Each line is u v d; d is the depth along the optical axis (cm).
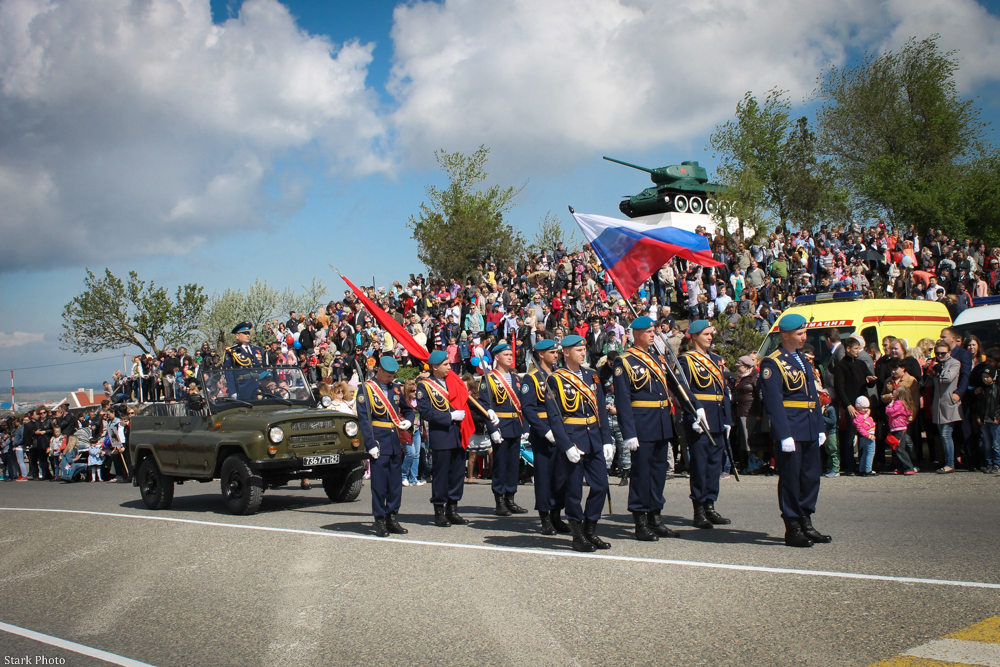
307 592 619
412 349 1055
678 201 3347
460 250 4069
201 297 5044
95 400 4312
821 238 2506
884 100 4353
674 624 491
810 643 446
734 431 1255
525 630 496
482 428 1362
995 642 433
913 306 1482
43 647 525
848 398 1162
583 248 2711
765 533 764
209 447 1080
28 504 1366
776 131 4066
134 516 1084
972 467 1123
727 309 1950
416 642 487
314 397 1227
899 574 572
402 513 1034
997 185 3884
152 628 555
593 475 730
